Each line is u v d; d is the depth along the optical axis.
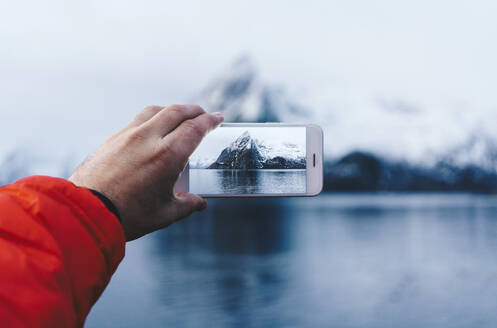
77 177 0.39
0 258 0.22
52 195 0.28
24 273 0.22
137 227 0.42
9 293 0.21
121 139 0.43
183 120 0.46
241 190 1.01
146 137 0.43
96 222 0.29
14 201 0.26
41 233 0.24
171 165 0.43
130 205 0.40
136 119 0.51
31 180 0.28
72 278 0.25
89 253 0.27
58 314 0.23
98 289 0.28
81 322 0.26
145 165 0.41
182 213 0.51
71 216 0.27
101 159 0.41
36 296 0.22
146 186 0.41
